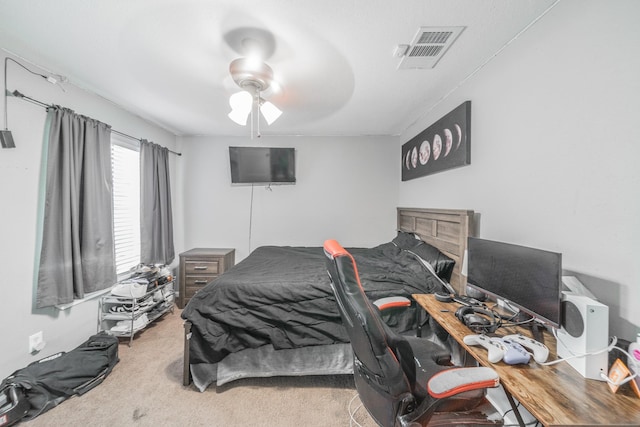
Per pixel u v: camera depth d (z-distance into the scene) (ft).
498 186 5.29
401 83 6.65
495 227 5.38
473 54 5.36
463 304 4.87
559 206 3.95
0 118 5.36
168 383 5.85
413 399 3.19
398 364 3.11
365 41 4.94
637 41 2.98
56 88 6.40
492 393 4.82
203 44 5.09
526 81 4.57
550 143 4.10
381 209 11.88
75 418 4.84
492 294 4.47
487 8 4.10
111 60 5.69
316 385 5.83
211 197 11.84
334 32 4.69
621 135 3.14
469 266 5.16
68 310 6.64
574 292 3.42
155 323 8.94
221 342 5.50
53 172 6.18
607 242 3.29
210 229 11.85
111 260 7.72
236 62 5.52
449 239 6.88
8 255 5.49
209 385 5.78
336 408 5.18
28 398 4.88
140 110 8.67
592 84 3.46
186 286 10.38
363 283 6.11
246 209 11.89
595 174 3.43
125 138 8.81
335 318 5.71
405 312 5.83
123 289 7.59
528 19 4.34
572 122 3.74
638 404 2.47
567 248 3.83
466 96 6.40
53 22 4.53
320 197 11.89
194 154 11.78
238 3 4.02
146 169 9.47
